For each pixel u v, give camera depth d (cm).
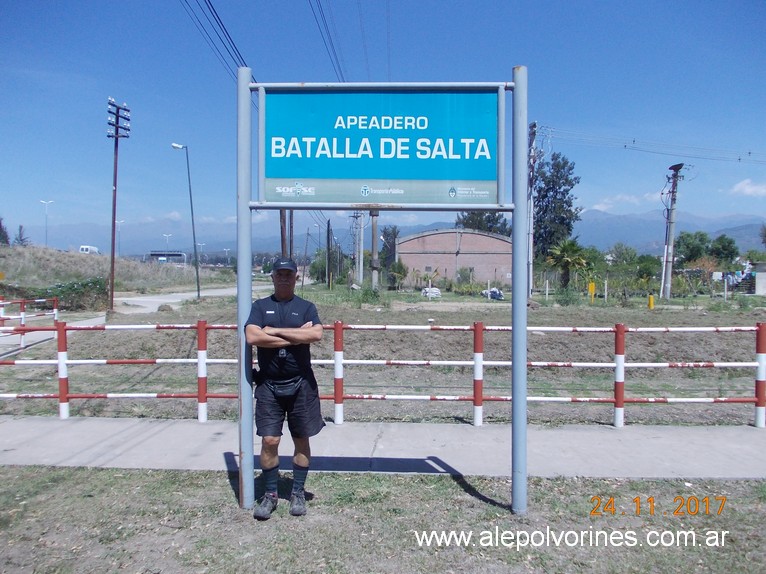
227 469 629
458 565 438
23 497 554
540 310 2483
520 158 504
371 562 441
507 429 783
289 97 525
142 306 3303
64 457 665
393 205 519
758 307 3122
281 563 438
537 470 624
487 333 1576
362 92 522
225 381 1141
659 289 4522
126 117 2978
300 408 513
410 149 520
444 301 3681
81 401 960
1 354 1465
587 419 846
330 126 523
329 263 5859
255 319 510
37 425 796
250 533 484
